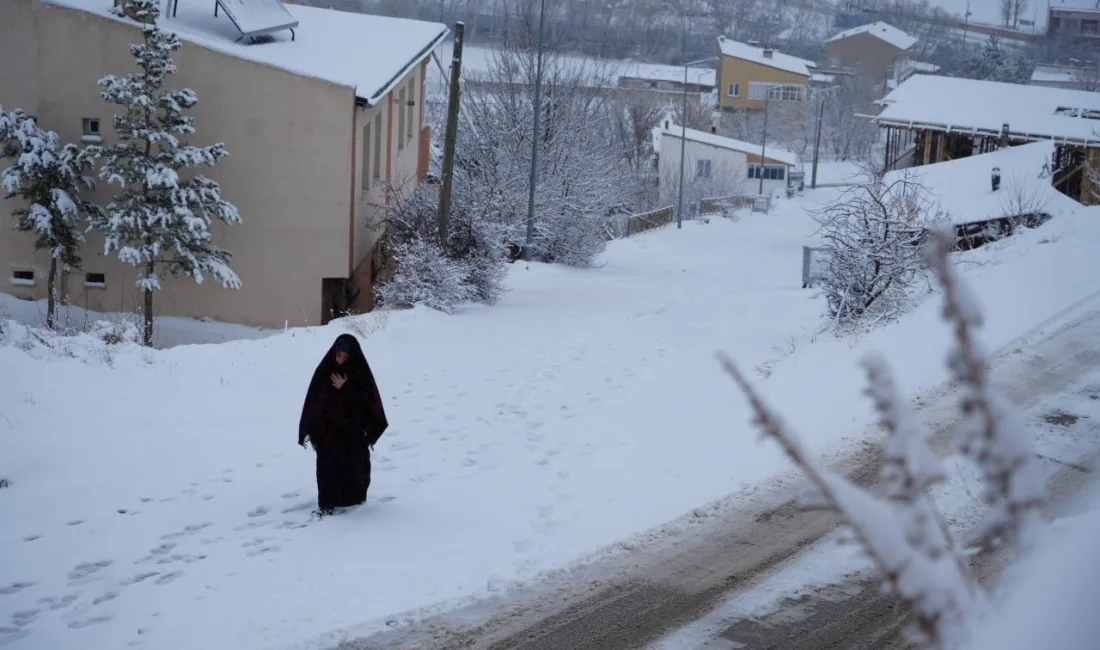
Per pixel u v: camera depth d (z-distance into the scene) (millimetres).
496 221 25266
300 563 8031
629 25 118062
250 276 24125
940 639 1530
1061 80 107625
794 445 1682
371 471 10539
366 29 30125
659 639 6809
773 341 17484
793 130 96125
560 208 34750
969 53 117562
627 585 7660
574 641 6820
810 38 138625
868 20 143000
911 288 17828
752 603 7297
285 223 23938
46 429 11227
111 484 9930
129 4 22719
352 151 23734
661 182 69875
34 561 8148
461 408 13070
